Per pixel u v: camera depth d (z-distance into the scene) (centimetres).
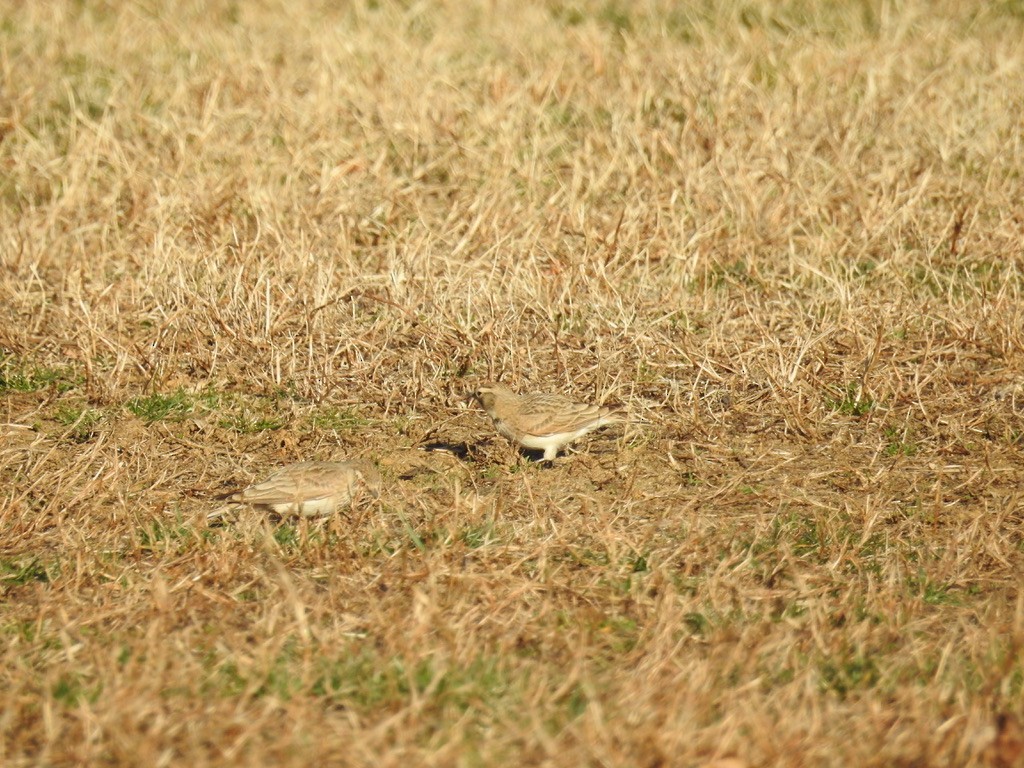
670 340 2450
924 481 1983
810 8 4791
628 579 1681
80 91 3831
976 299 2566
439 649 1477
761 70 3962
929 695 1384
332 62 3909
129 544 1800
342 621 1578
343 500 1855
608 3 4988
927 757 1284
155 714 1357
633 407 2228
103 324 2502
